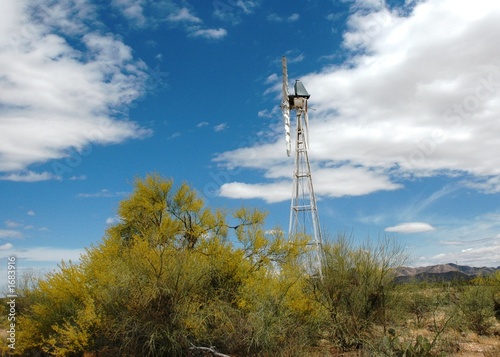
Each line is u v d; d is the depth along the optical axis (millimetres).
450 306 14484
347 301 12664
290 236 14148
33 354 11688
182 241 13805
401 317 13320
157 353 10258
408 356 10312
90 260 11992
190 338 10703
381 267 13148
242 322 11094
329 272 13062
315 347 11875
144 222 14648
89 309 10570
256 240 13453
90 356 10758
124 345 10336
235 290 12219
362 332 11688
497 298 16766
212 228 13969
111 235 14250
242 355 10875
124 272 11078
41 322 11492
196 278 11180
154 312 10438
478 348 11742
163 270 10844
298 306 12031
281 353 10516
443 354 10500
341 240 13812
